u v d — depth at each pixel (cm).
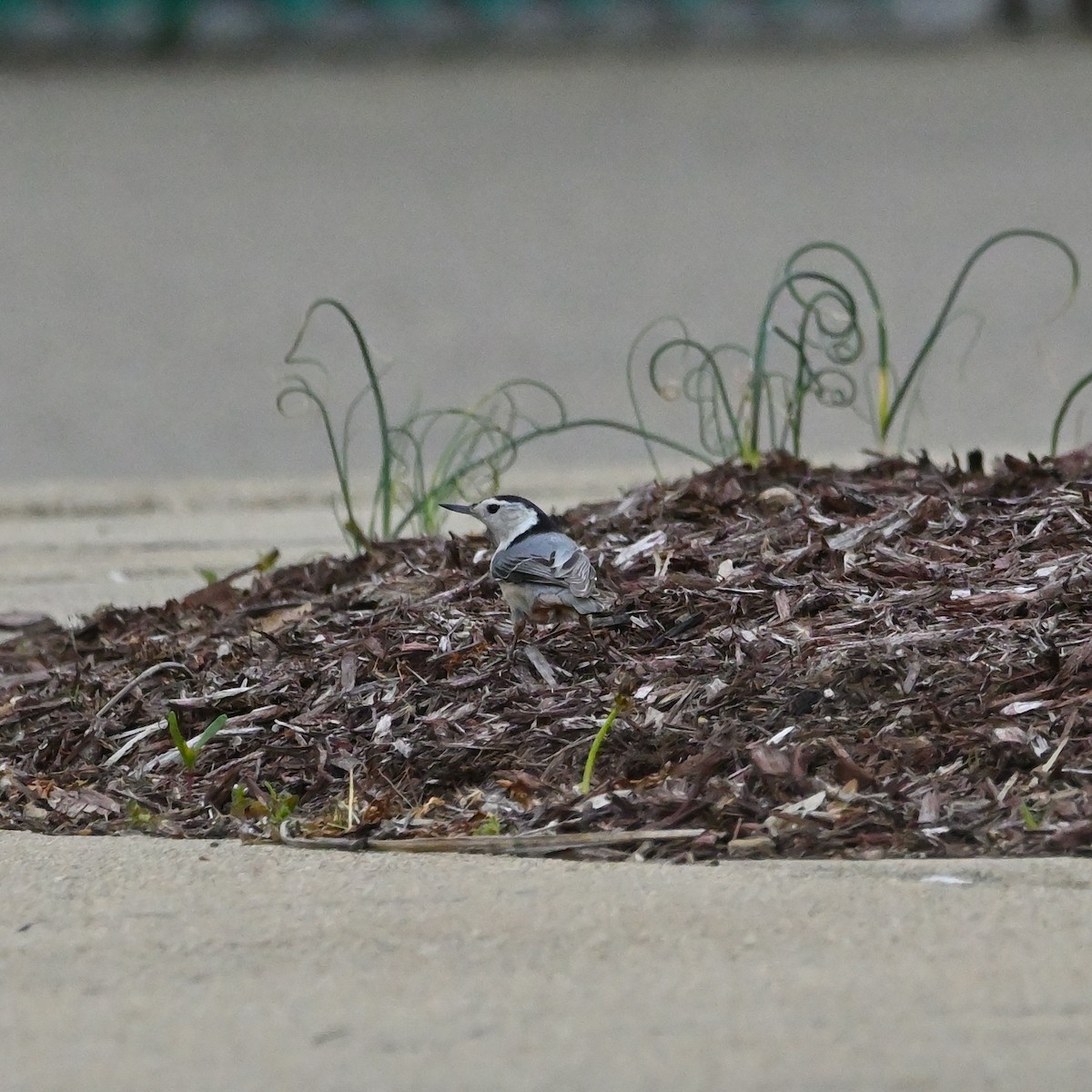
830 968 680
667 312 2762
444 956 704
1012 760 849
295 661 1038
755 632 968
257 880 802
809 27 7388
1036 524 1058
